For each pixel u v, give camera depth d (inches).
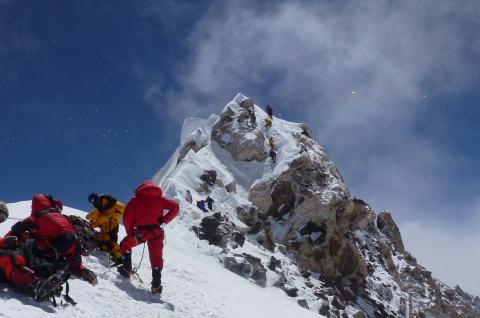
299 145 1291.8
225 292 397.4
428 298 1621.6
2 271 238.2
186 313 302.0
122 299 285.7
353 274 1091.3
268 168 1232.2
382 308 1086.4
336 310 803.4
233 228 836.6
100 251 351.9
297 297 669.9
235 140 1310.3
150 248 317.4
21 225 257.9
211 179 1053.2
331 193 1148.5
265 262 757.3
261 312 386.6
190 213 788.6
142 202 319.0
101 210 352.2
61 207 280.5
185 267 425.4
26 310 221.3
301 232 1082.1
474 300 2153.1
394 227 1807.3
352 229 1320.1
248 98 1411.2
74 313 241.3
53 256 259.8
